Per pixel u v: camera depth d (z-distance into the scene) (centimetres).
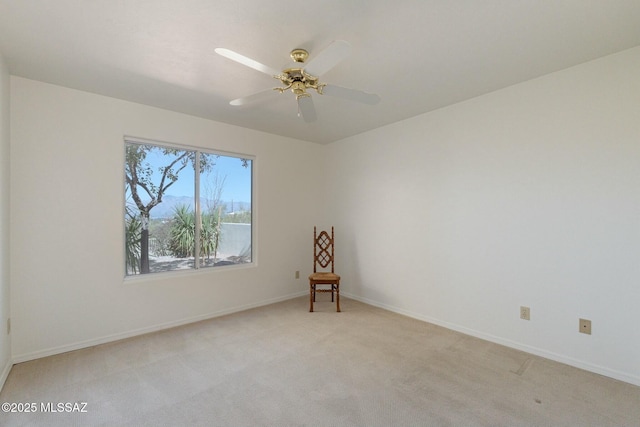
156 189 334
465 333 312
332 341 294
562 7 170
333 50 165
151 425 178
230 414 188
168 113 331
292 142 450
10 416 184
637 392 208
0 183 216
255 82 264
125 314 304
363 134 422
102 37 196
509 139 278
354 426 177
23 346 253
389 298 391
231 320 354
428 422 180
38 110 259
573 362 244
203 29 188
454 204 321
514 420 181
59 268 270
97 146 288
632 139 217
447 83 269
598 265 232
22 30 188
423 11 172
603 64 227
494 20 181
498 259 288
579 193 240
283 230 439
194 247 361
